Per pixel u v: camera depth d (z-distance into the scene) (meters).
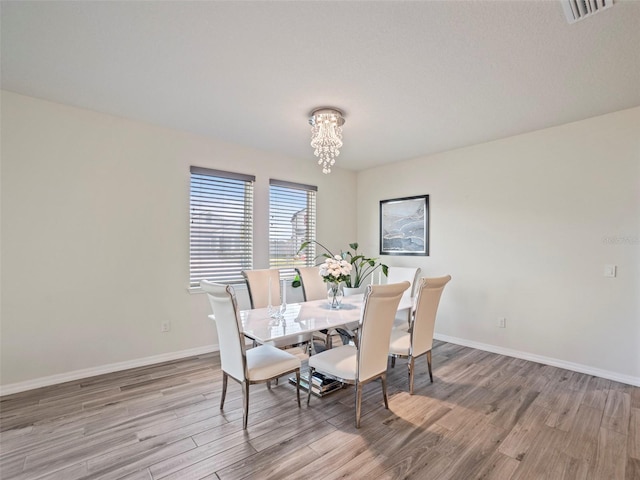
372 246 4.98
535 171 3.35
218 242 3.71
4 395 2.50
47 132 2.70
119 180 3.04
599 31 1.78
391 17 1.69
